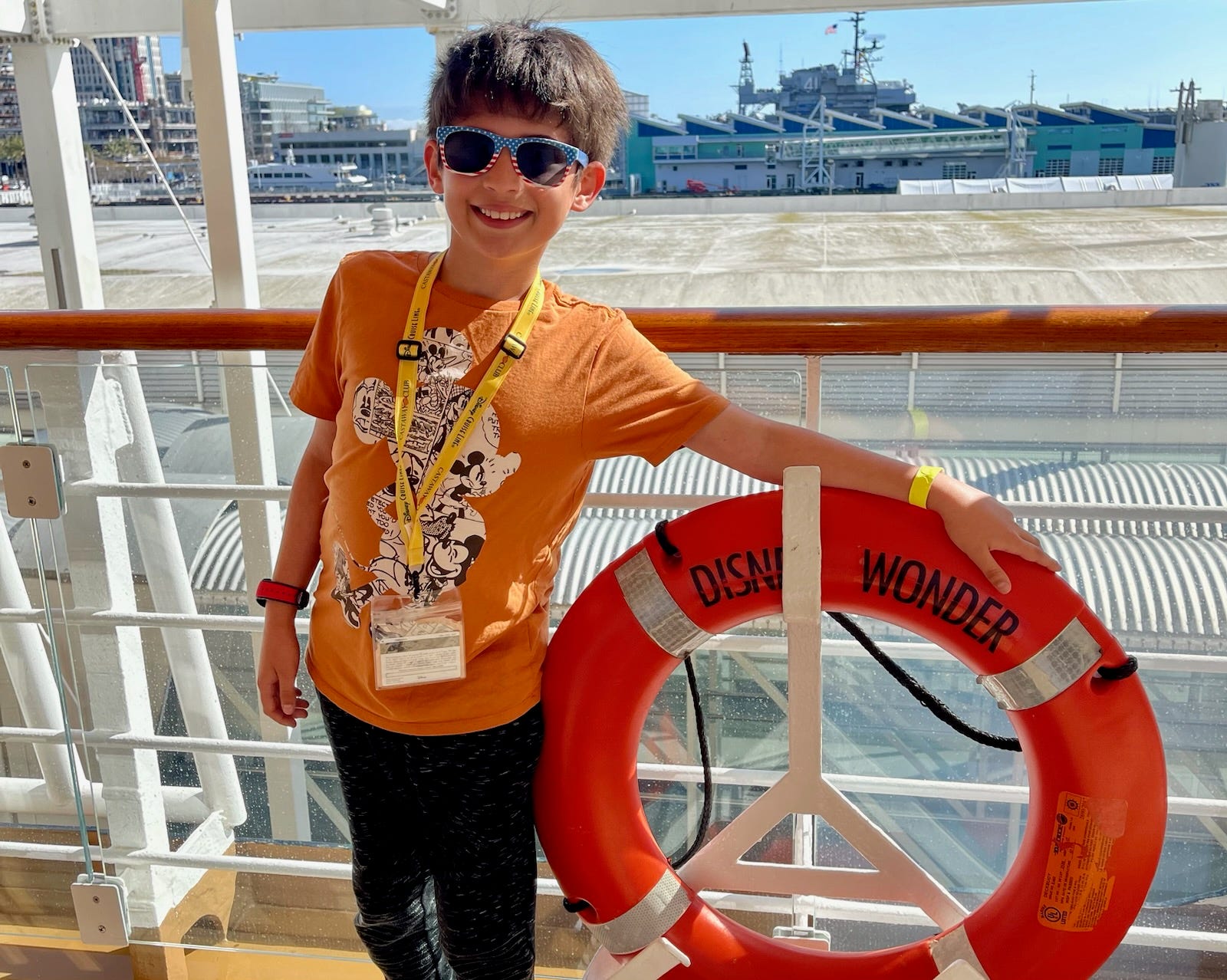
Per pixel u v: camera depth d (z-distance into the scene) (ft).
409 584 3.14
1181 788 5.84
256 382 5.36
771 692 5.43
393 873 3.58
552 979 4.76
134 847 5.21
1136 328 3.75
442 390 3.11
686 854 3.99
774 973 3.49
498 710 3.24
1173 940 4.39
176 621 4.77
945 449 5.34
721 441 3.18
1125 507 4.01
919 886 3.58
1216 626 5.66
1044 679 3.19
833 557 3.26
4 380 4.46
